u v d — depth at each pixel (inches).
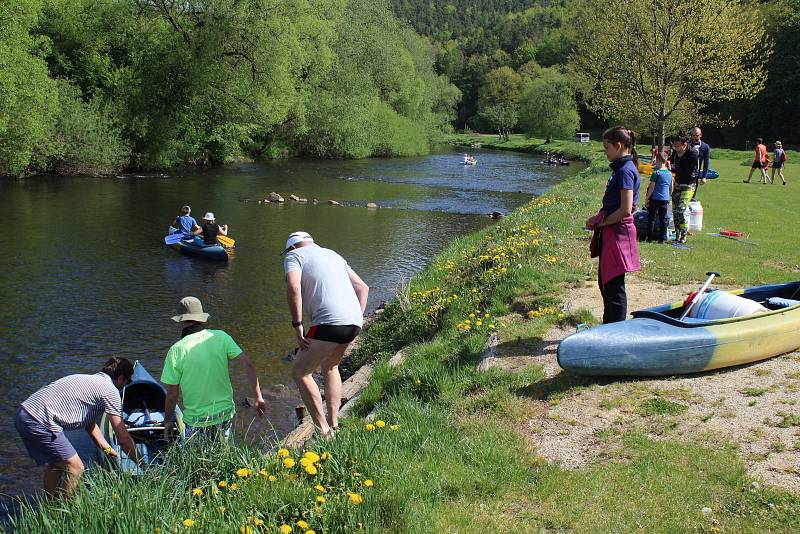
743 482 165.3
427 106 2689.5
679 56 1094.4
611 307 249.8
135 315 468.1
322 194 1170.0
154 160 1374.3
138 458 230.8
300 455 187.8
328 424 226.5
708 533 147.8
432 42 5895.7
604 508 160.4
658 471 174.2
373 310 493.7
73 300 500.4
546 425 208.4
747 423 195.9
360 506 159.5
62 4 1299.2
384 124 2065.7
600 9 1232.2
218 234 743.7
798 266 404.8
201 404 231.0
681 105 1240.8
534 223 545.0
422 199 1147.3
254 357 389.4
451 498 170.6
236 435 291.1
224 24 1373.0
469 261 472.4
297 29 1498.5
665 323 239.6
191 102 1414.9
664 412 207.3
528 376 242.4
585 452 190.4
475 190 1293.1
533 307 327.6
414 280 486.9
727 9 1086.4
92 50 1317.7
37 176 1202.0
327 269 218.2
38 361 382.0
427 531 152.7
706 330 232.5
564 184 1040.2
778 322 241.0
